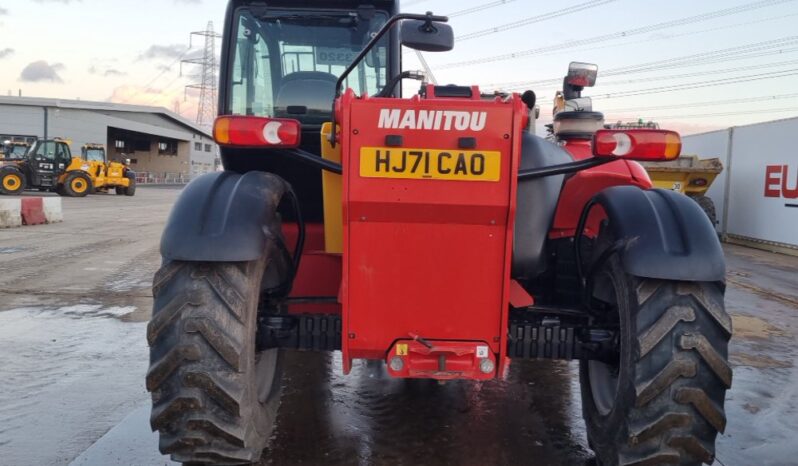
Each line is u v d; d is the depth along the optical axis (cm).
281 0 431
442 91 283
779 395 464
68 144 2992
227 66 438
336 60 440
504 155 253
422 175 254
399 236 264
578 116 439
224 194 276
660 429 256
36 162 2873
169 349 258
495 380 480
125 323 638
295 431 381
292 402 427
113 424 388
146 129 6228
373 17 435
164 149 7488
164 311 258
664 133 266
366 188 256
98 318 657
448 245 264
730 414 424
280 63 439
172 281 265
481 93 316
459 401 435
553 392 457
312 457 348
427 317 273
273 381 336
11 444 360
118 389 450
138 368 498
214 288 261
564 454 359
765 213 1365
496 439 377
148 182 6569
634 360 258
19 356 527
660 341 254
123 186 3369
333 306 355
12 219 1512
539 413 417
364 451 357
